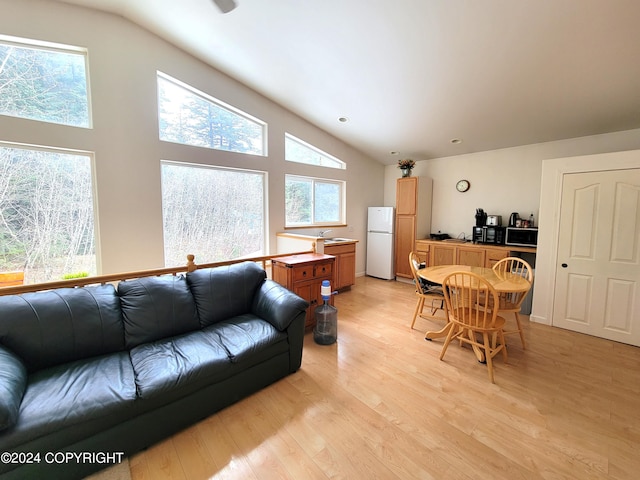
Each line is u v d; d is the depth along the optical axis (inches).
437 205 205.6
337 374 89.6
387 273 211.2
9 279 101.0
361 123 169.9
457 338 111.3
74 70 108.0
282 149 169.8
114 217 115.5
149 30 119.3
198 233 144.0
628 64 95.1
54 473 49.9
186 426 66.7
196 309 88.2
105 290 77.8
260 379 80.3
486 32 90.7
